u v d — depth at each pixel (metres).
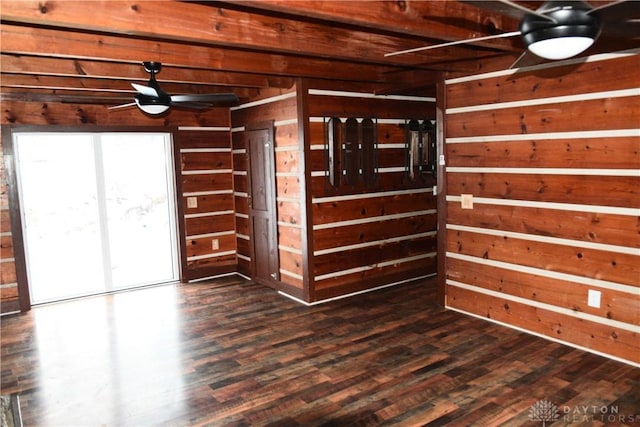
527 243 3.97
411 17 2.69
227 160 6.38
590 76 3.42
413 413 2.90
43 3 2.24
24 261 5.14
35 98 4.81
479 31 2.99
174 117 5.95
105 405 3.12
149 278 6.16
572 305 3.71
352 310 4.86
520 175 3.96
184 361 3.77
